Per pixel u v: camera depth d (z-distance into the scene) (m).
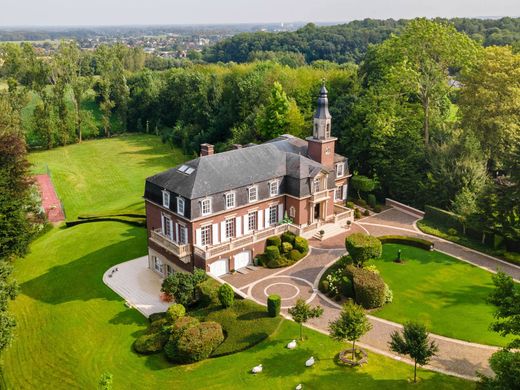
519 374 28.58
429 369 37.78
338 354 39.81
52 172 105.12
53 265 60.62
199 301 48.97
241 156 58.66
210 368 39.41
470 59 73.81
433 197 71.19
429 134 80.31
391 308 47.00
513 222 57.31
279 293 49.66
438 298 48.75
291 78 110.06
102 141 140.12
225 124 120.44
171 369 39.94
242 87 116.88
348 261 52.62
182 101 143.25
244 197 56.16
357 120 79.56
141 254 62.59
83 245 65.62
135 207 80.12
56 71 132.50
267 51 193.12
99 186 97.75
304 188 59.50
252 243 55.47
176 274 49.41
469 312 46.00
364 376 37.09
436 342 41.41
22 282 57.06
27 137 133.25
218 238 55.03
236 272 54.28
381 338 42.06
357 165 81.31
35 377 40.75
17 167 63.84
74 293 53.56
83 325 47.38
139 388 38.03
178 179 54.34
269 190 58.66
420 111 81.81
